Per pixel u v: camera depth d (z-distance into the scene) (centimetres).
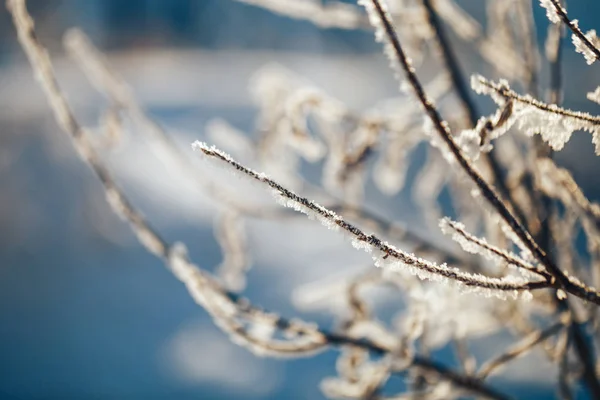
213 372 750
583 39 89
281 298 892
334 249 1060
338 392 146
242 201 180
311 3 171
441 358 656
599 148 89
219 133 203
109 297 923
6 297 896
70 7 1516
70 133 140
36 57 136
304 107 169
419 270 85
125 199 139
